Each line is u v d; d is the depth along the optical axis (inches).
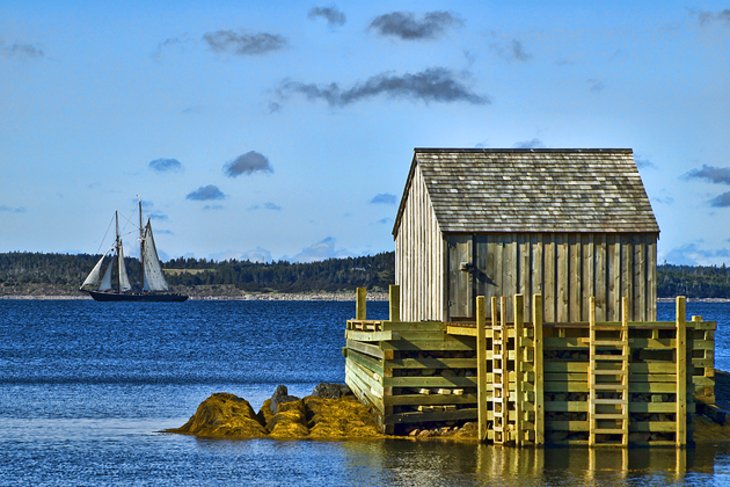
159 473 2738.7
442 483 2556.6
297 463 2810.0
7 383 5098.4
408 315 3673.7
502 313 2888.8
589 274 3203.7
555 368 2893.7
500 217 3206.2
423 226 3420.3
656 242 3228.3
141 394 4616.1
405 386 3058.6
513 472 2655.0
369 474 2659.9
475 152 3417.8
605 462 2760.8
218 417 3373.5
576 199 3284.9
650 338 2918.3
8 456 2974.9
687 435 2999.5
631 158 3437.5
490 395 2979.8
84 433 3385.8
